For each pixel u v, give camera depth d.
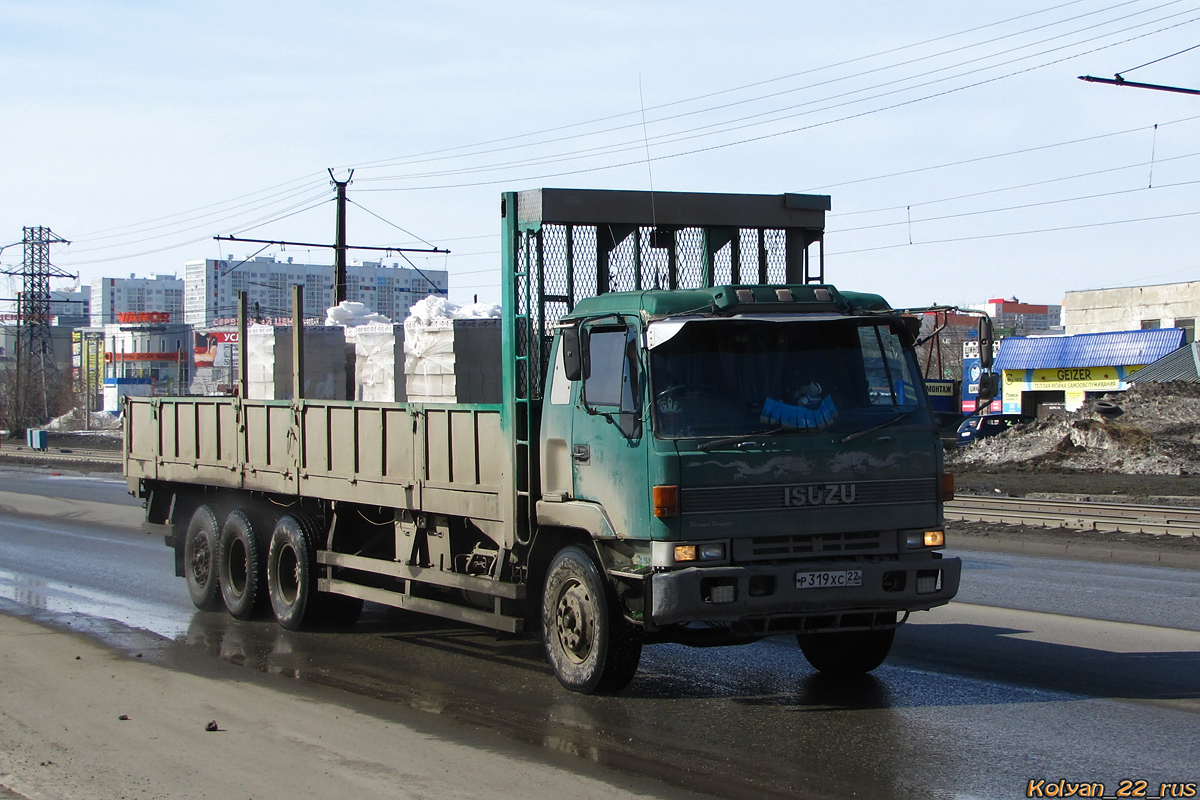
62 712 7.46
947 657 9.08
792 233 9.52
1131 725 7.00
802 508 7.35
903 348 7.90
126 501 25.59
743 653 9.54
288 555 11.11
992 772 6.11
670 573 7.07
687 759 6.38
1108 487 27.19
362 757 6.40
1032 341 53.41
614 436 7.52
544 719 7.30
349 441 10.34
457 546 9.42
